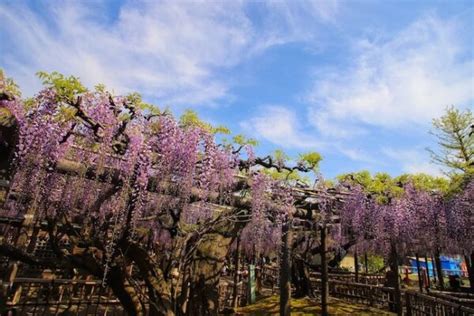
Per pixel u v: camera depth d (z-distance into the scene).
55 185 4.34
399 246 9.09
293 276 10.38
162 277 4.82
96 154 4.15
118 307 7.21
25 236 7.60
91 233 4.83
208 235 6.07
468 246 8.36
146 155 4.38
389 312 8.60
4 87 3.93
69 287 7.49
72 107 4.02
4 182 4.18
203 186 4.93
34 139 3.93
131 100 4.41
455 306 5.77
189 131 4.82
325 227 7.59
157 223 6.21
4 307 4.93
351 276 14.46
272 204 6.07
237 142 5.39
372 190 7.66
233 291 9.09
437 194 8.00
